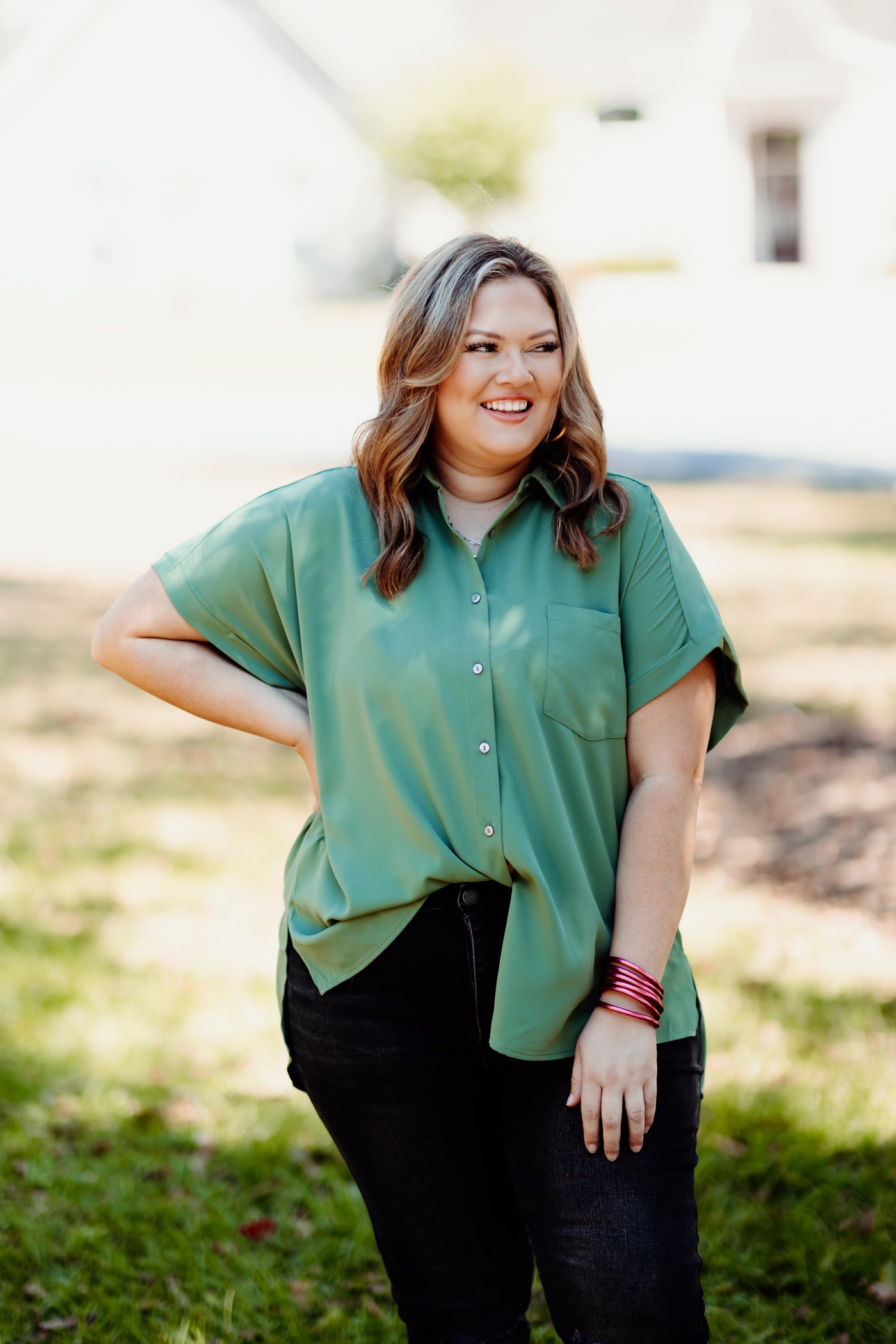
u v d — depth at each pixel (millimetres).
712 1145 3330
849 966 4230
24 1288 2924
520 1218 2104
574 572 1997
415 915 1990
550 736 1973
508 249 2006
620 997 1934
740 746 6457
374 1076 2016
